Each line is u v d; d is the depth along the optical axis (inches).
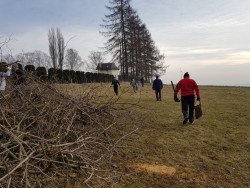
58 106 228.4
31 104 226.8
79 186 200.1
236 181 233.6
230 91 1439.5
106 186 207.0
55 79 276.5
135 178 226.1
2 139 198.5
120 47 2058.3
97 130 249.1
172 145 316.5
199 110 431.5
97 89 326.3
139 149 292.5
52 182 189.8
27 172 166.1
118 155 264.4
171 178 231.6
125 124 335.6
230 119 490.0
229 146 323.0
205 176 239.8
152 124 404.8
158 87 762.8
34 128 213.2
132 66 2101.4
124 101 693.9
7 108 219.8
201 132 380.5
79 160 217.9
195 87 427.5
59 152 191.3
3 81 248.1
